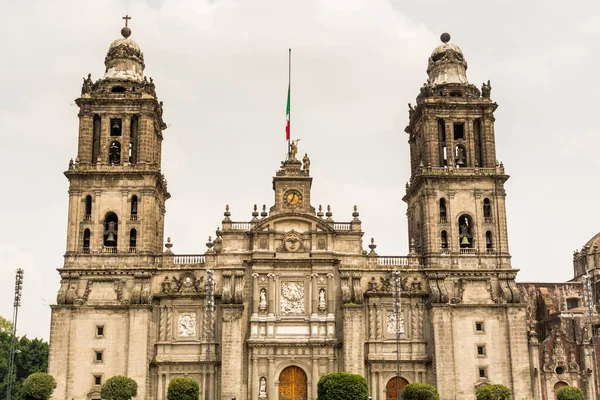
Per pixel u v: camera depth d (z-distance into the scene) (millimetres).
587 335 102562
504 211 99312
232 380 90750
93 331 92125
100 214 96438
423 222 99250
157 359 92562
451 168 100062
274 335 94062
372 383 92938
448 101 102000
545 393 98438
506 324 94625
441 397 91125
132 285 94125
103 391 86438
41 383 86750
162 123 107438
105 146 98438
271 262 96000
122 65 103500
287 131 104625
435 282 95938
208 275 76438
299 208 98812
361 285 96375
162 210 107000
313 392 92438
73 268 94062
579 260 124625
